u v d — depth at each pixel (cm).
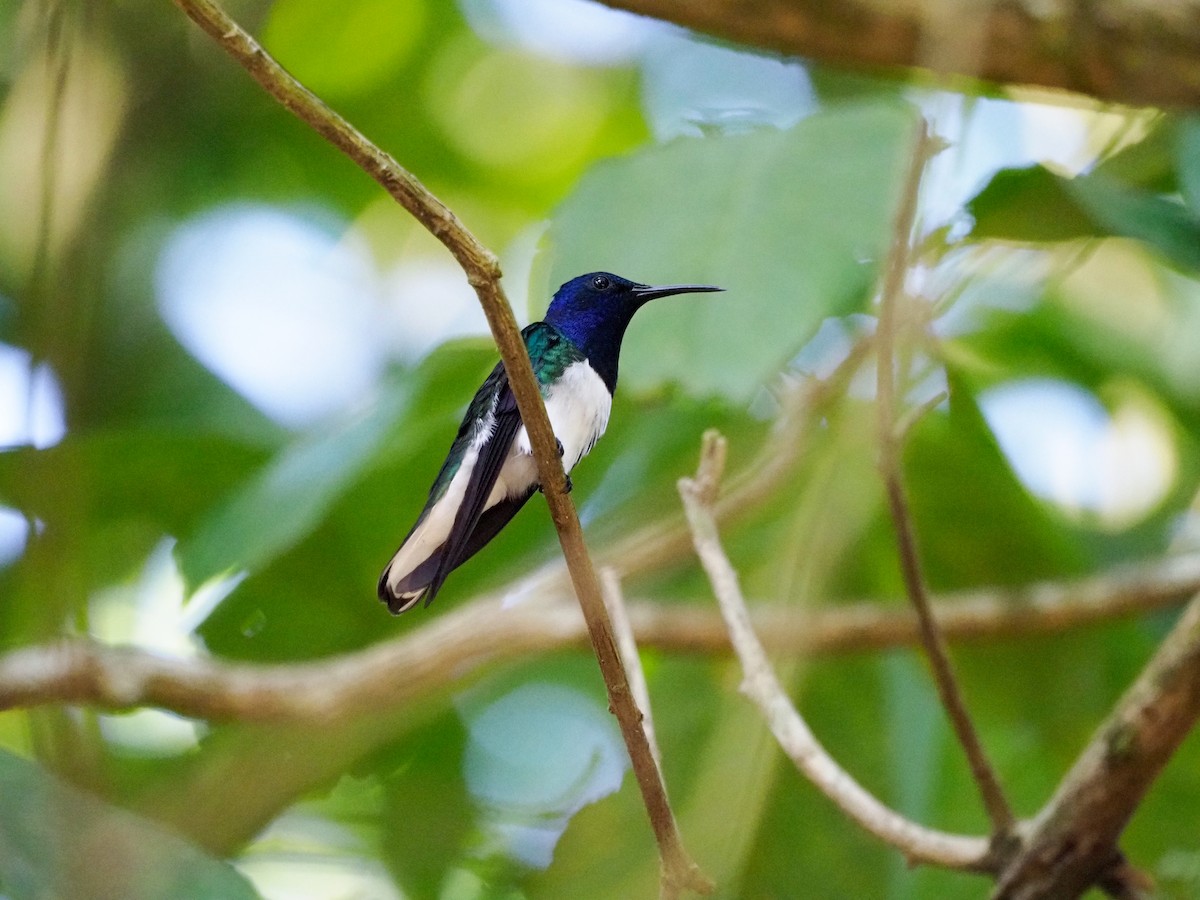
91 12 436
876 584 952
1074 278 1111
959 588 979
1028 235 725
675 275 605
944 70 556
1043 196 719
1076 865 661
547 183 1384
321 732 826
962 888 877
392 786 1011
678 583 996
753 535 839
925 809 873
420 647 907
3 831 482
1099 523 1165
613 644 520
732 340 582
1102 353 1095
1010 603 955
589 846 732
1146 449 1171
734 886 511
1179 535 1129
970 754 684
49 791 505
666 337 589
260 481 816
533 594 954
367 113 1359
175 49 590
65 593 405
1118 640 1012
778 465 756
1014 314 1041
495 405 770
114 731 1058
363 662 913
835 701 898
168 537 976
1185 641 615
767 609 677
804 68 1031
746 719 537
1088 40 696
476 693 1077
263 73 433
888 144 630
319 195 1296
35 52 769
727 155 644
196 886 536
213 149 1156
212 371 1084
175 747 1098
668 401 686
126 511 957
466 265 476
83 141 552
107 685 893
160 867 532
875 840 814
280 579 998
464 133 1376
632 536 889
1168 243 707
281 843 969
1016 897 669
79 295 433
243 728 903
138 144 568
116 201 543
